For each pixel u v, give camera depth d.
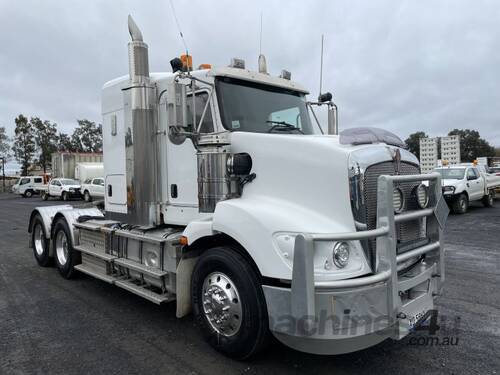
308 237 2.85
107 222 5.88
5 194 46.78
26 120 57.97
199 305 3.89
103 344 4.03
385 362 3.61
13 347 3.98
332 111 5.51
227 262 3.53
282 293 3.15
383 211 3.16
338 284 2.90
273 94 4.71
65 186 29.67
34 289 6.00
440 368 3.49
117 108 5.34
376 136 3.68
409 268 3.69
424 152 23.64
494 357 3.69
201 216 4.08
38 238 7.62
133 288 4.70
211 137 3.93
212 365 3.56
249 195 3.88
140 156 4.63
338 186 3.33
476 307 5.00
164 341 4.09
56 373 3.46
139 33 4.58
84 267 5.98
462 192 15.34
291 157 3.60
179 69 4.09
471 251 8.34
